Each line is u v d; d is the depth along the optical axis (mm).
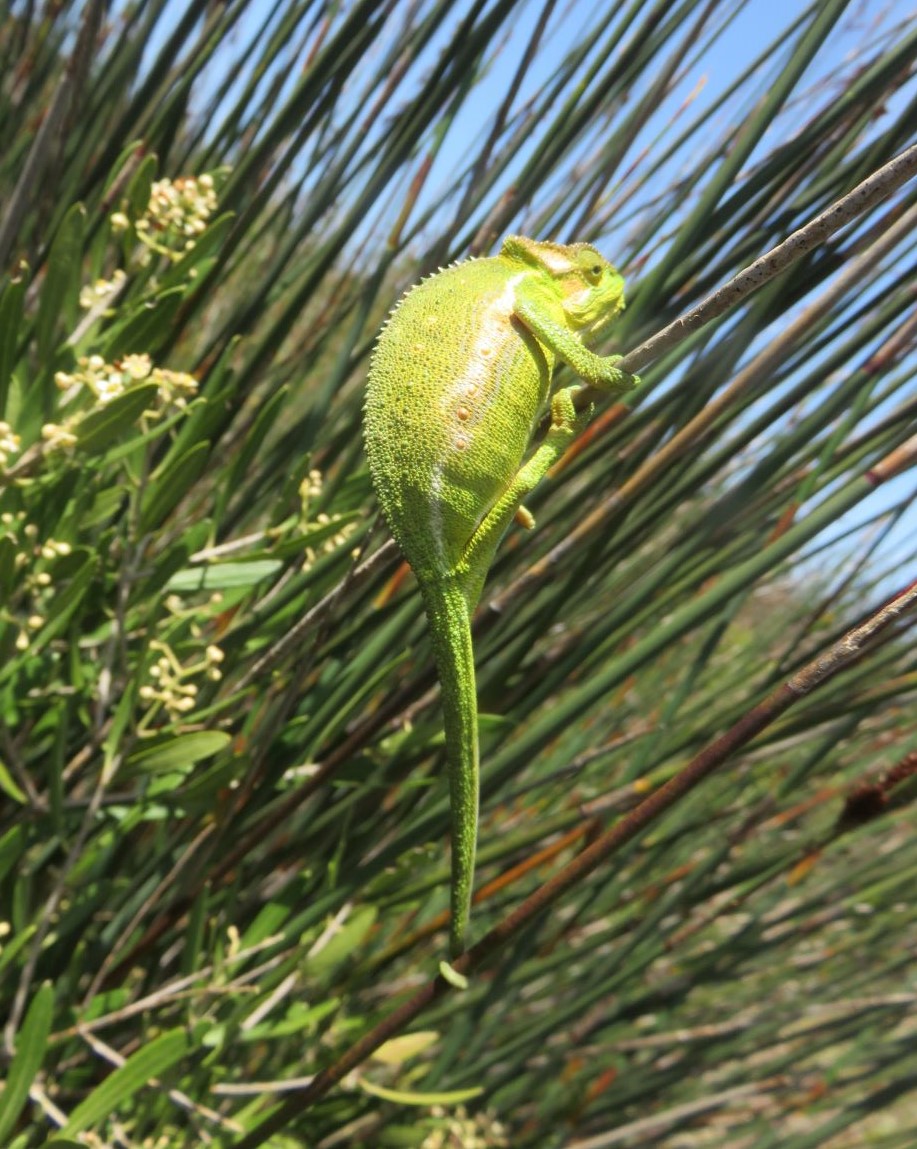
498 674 330
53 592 326
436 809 325
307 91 333
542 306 194
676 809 498
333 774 312
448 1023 475
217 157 386
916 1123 606
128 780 336
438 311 189
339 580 335
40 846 353
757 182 296
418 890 358
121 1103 273
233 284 491
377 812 372
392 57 369
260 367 358
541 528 337
